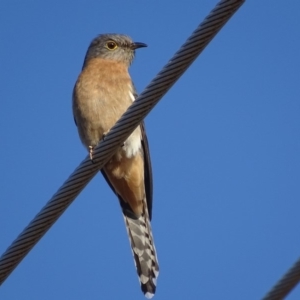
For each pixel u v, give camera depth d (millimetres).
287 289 7742
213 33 9250
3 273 9367
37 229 9562
